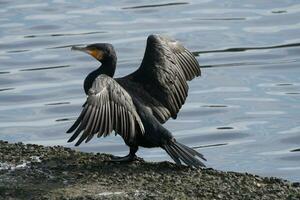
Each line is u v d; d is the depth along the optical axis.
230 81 19.59
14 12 23.80
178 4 24.56
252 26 22.94
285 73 20.05
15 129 16.88
